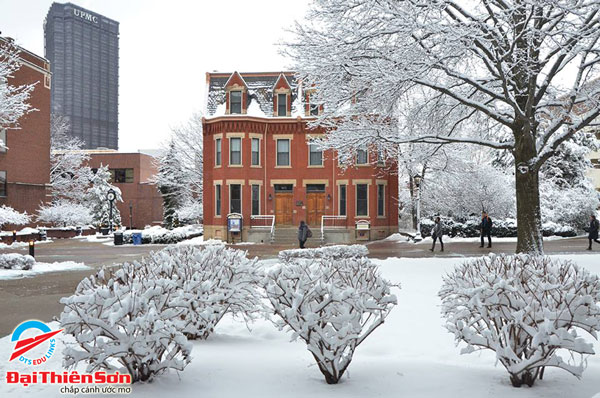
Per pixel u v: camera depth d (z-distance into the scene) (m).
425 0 15.48
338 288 5.81
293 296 5.23
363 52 17.05
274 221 36.75
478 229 34.44
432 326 8.30
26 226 44.91
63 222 48.06
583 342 4.65
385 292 5.66
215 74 40.66
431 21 15.76
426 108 20.52
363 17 16.66
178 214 50.81
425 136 18.50
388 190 37.47
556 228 34.81
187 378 5.48
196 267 7.02
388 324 8.46
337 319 5.18
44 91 47.88
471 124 24.70
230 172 36.97
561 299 4.95
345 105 19.73
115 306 4.81
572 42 15.12
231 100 38.09
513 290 4.97
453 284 6.05
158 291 5.16
